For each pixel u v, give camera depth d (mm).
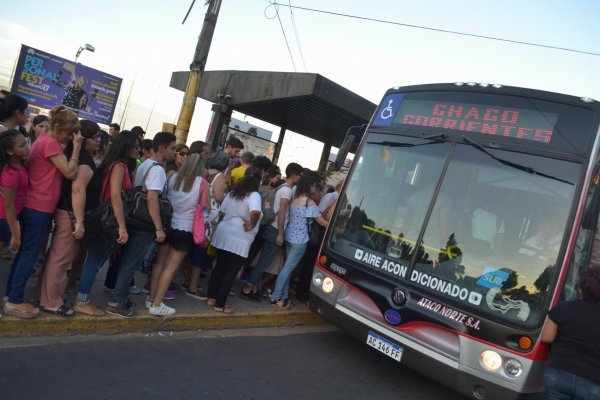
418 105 5418
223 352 5020
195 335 5309
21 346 4090
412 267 4797
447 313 4465
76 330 4566
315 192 6457
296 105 11547
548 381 3648
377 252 5113
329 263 5480
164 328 5203
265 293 7070
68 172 4156
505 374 4121
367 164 5578
